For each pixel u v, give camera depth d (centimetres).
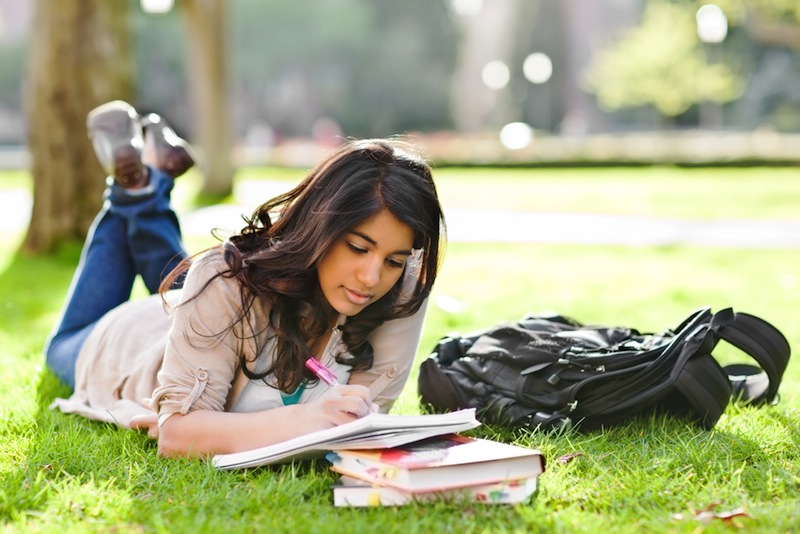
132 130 460
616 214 1641
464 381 402
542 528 273
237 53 5825
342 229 303
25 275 969
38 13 1080
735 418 404
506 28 6825
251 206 1689
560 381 383
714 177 2625
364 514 283
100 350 416
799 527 275
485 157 3394
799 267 1005
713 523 277
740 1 2569
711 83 3828
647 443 362
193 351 329
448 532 269
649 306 768
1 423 391
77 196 1103
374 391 360
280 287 320
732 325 396
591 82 4272
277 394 344
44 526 273
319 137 5438
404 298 343
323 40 5838
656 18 3941
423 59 6184
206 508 290
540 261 1084
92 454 340
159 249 460
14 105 5941
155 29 5438
